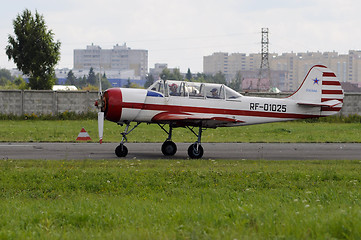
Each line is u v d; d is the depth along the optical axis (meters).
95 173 47.03
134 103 63.38
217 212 28.00
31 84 196.00
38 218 27.23
